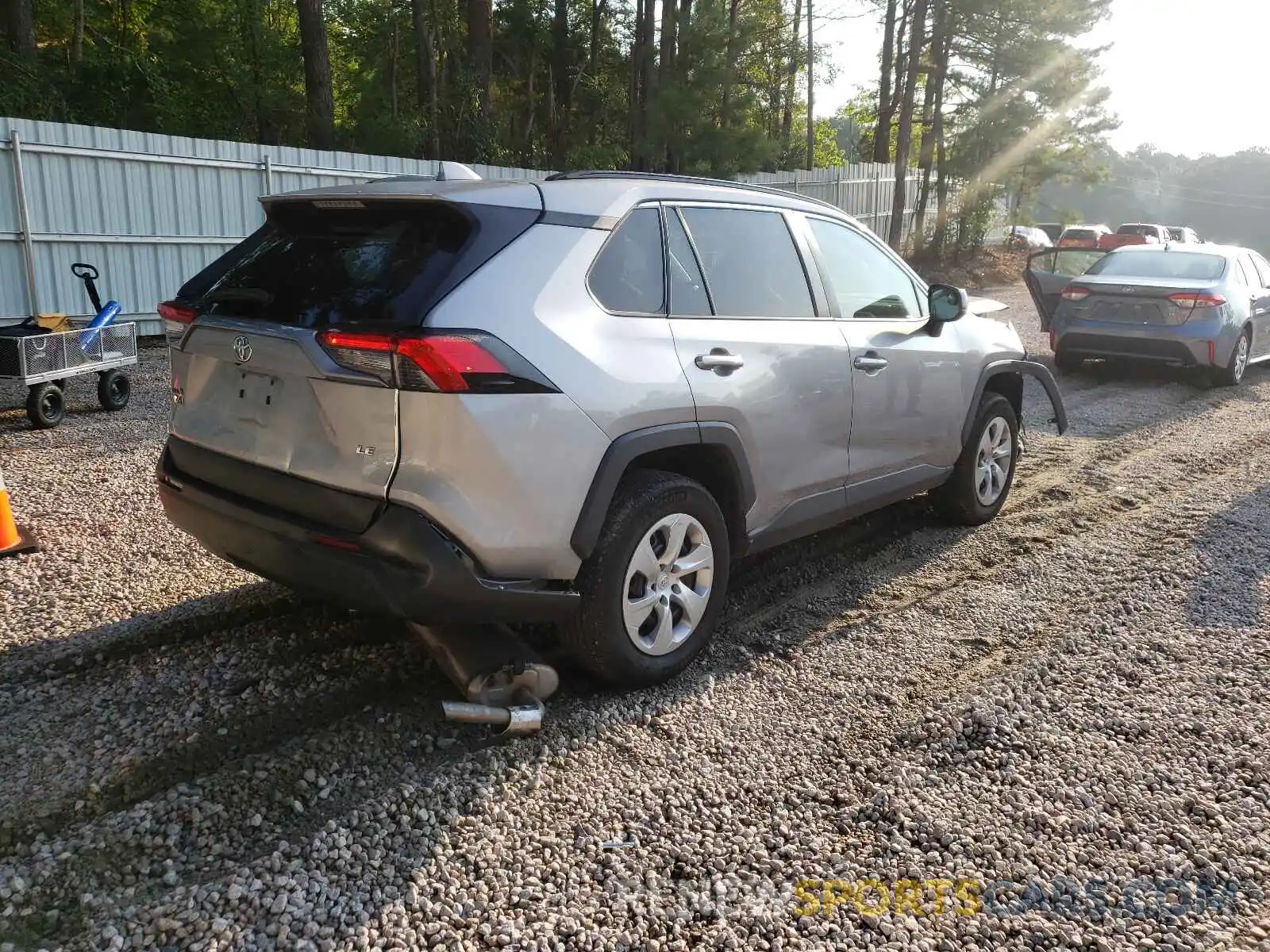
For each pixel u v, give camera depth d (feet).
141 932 7.79
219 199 41.06
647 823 9.44
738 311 12.96
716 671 12.68
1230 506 20.17
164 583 14.82
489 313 9.93
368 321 9.73
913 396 15.99
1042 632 13.98
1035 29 86.02
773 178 75.10
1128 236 113.09
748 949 7.84
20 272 35.12
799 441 13.58
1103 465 23.76
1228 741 11.00
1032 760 10.61
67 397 28.94
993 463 19.07
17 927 7.79
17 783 9.69
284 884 8.38
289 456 10.43
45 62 62.23
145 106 60.08
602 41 91.25
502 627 11.62
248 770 10.02
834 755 10.73
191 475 11.92
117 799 9.52
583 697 11.82
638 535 11.30
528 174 58.70
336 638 13.07
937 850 9.11
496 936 7.87
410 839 9.07
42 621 13.34
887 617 14.53
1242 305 35.14
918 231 91.81
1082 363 40.09
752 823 9.50
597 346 10.78
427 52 69.97
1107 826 9.46
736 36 64.75
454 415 9.50
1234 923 8.21
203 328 11.26
